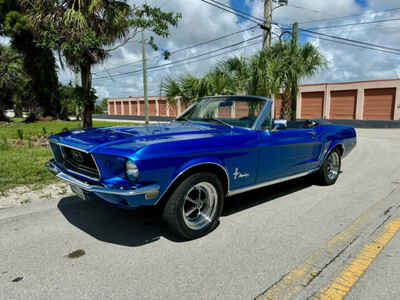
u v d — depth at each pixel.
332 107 28.73
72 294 2.01
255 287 2.13
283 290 2.10
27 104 24.03
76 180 2.69
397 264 2.49
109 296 2.00
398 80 24.12
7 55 23.89
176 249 2.71
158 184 2.50
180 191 2.70
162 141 2.61
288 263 2.48
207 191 3.03
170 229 2.85
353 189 4.92
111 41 9.21
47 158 6.44
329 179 5.10
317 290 2.11
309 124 4.74
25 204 3.82
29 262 2.43
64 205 3.83
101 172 2.50
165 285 2.13
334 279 2.25
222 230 3.16
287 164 3.98
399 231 3.16
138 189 2.36
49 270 2.31
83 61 8.33
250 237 2.99
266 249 2.73
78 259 2.50
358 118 26.81
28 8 8.30
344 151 5.39
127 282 2.17
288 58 9.62
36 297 1.97
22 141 9.68
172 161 2.56
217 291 2.07
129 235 2.99
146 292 2.04
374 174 6.17
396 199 4.34
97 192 2.45
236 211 3.77
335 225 3.33
